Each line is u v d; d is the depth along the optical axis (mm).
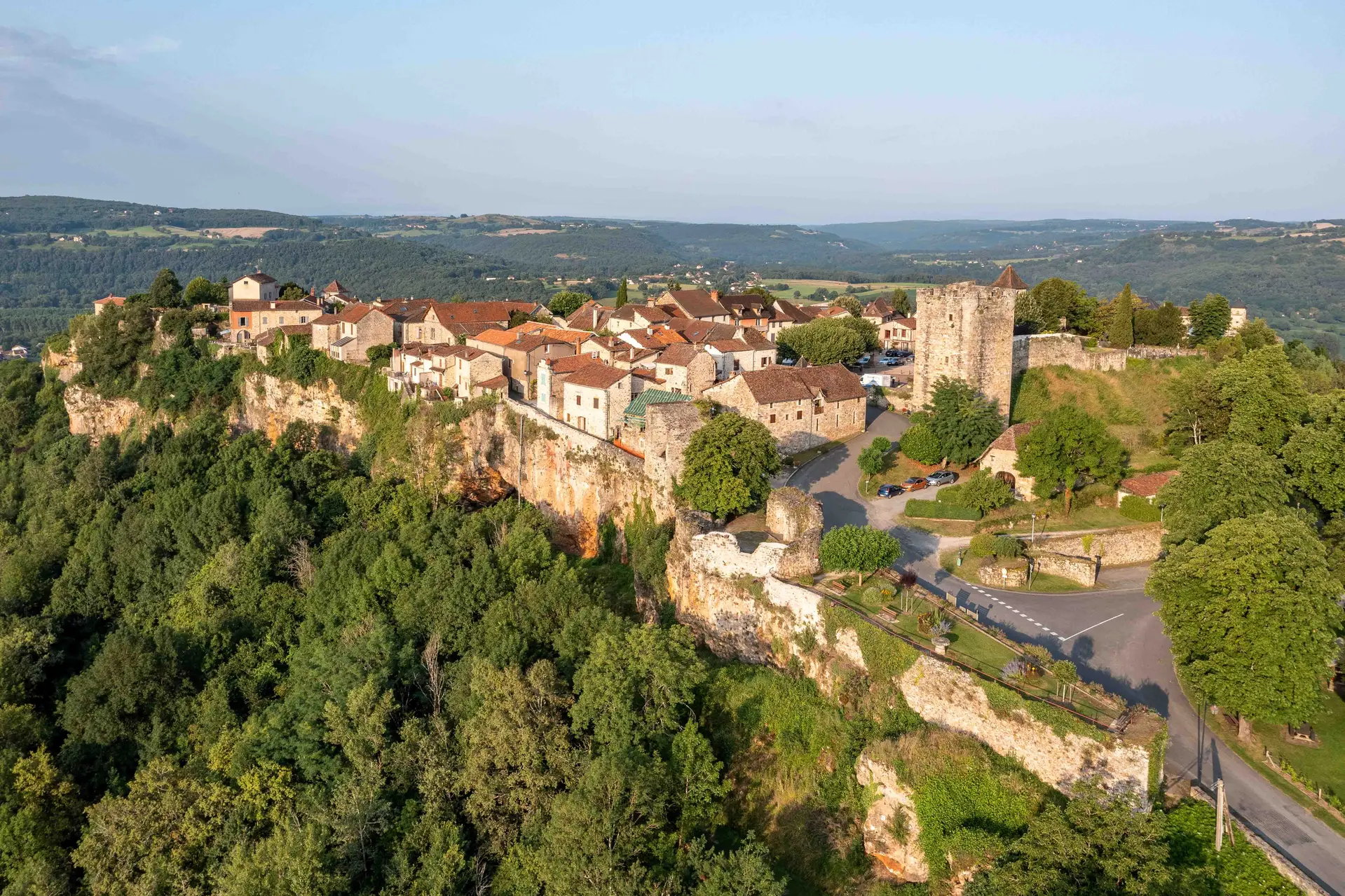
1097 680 51438
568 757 51344
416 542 81625
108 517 108812
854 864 46562
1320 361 113375
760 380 95375
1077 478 82938
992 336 99562
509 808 51719
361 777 55344
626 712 51625
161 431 142375
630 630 57000
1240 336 115875
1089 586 64938
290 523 94125
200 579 91500
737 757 53156
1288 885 37281
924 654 49812
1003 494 76812
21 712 74250
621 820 45188
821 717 52781
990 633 53406
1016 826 42688
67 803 66250
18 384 180250
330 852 50156
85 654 91500
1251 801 42438
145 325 160000
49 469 136125
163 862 56375
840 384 102625
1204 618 47156
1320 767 45031
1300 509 60312
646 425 82875
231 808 58719
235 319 157125
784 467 92625
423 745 56188
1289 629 44688
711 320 154250
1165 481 77500
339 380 131500
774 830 49531
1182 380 92625
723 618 63781
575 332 129375
